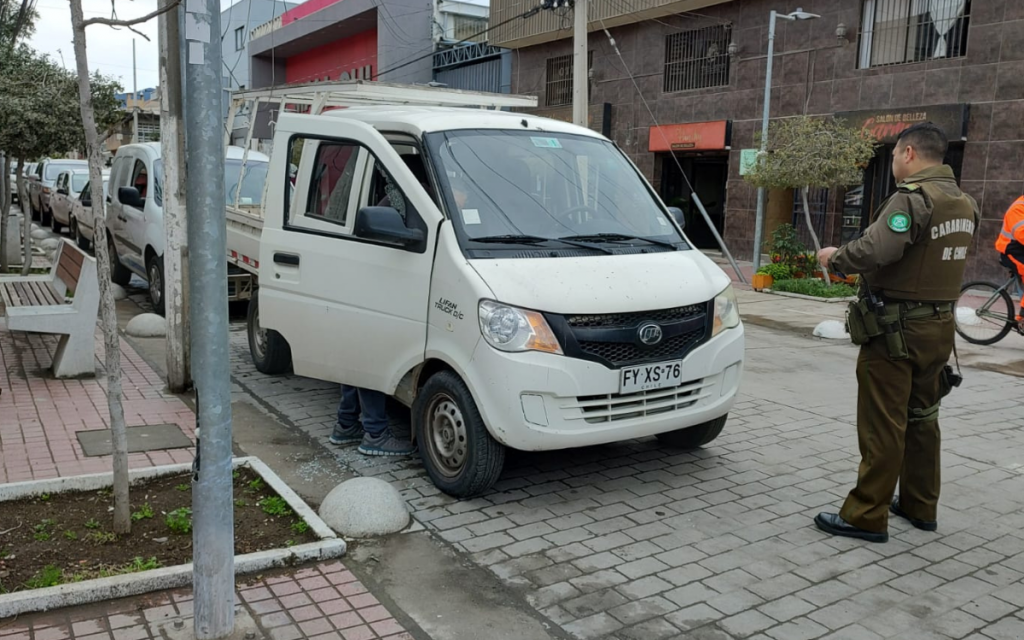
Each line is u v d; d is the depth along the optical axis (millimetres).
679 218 5730
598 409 4488
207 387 2990
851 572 3965
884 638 3383
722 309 4965
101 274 3686
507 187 5086
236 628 3258
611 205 5410
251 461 4863
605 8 20156
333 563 3863
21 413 5906
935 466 4426
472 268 4480
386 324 5004
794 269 15047
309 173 5727
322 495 4797
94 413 5980
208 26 2809
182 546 3824
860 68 15938
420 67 27875
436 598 3629
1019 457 5711
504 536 4277
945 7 14562
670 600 3660
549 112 23094
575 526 4422
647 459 5527
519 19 22750
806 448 5832
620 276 4648
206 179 2869
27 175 25297
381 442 5461
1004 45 13734
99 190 3576
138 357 7812
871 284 4176
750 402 7066
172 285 6508
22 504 4203
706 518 4566
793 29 17031
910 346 4094
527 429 4320
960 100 14352
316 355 5535
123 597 3393
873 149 14469
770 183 14336
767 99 15656
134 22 3242
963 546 4285
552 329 4324
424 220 4789
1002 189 13898
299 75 34781
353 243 5223
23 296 7629
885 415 4184
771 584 3826
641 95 20562
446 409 4777
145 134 23969
